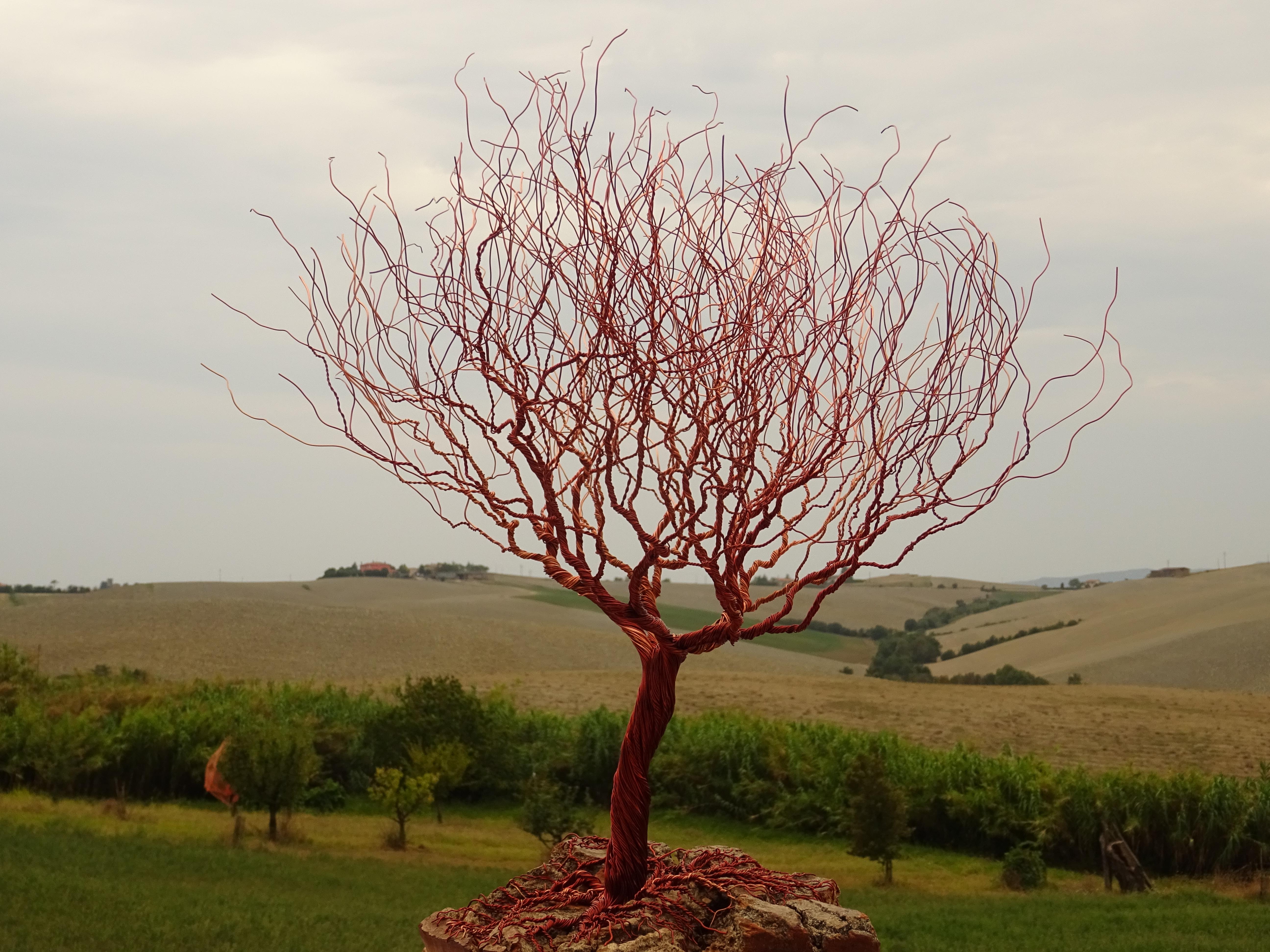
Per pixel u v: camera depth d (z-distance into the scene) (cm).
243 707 3884
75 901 1697
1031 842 2861
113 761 3266
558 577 494
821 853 3016
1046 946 1772
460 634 9056
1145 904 2245
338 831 2950
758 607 466
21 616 8588
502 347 453
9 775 3256
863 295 449
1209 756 4409
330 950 1521
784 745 3453
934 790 3086
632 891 497
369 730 3556
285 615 8988
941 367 445
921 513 444
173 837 2570
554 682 6356
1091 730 4997
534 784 2931
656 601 518
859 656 13050
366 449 476
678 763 3425
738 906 482
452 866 2470
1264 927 1967
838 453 432
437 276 459
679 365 438
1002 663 11462
